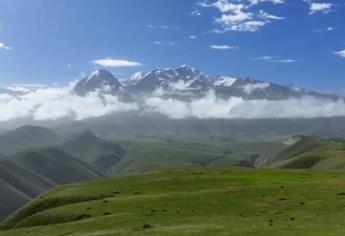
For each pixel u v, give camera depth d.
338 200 76.31
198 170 145.50
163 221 68.25
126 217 73.06
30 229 73.56
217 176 124.19
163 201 85.75
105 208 84.19
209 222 65.31
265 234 54.44
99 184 124.62
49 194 119.88
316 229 56.19
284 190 90.12
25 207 107.75
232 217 68.88
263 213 70.94
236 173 133.38
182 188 106.06
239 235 54.62
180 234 56.78
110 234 60.12
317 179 114.19
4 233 73.06
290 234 53.84
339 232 53.75
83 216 81.38
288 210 72.12
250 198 83.75
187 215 72.31
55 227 72.25
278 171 139.50
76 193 110.56
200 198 86.31
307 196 82.12
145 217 72.31
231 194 88.94
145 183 117.00
